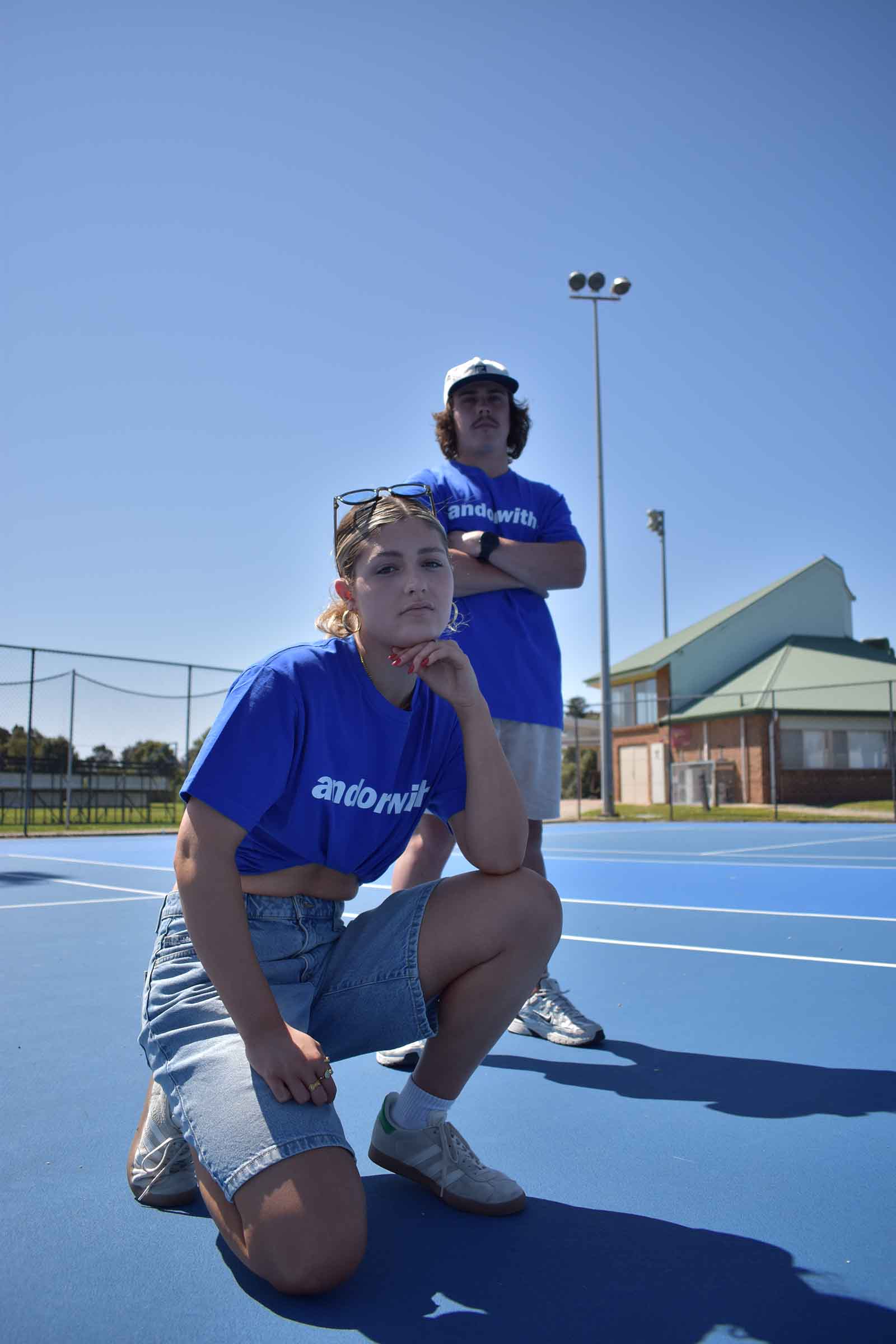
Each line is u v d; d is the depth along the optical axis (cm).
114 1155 178
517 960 159
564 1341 118
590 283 1911
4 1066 230
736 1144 184
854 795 2525
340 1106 208
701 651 2978
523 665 288
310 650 164
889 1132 189
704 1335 119
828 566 3139
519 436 327
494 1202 155
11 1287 131
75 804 1639
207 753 147
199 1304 127
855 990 317
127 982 326
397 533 162
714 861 891
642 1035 264
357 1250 125
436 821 266
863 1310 125
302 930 163
